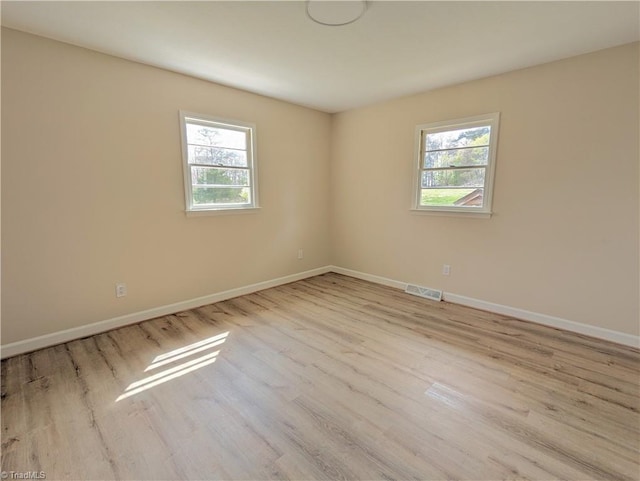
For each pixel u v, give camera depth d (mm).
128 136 2752
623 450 1542
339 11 1936
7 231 2266
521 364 2301
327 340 2674
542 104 2791
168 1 1841
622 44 2387
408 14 1969
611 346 2562
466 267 3455
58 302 2529
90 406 1836
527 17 2004
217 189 3482
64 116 2418
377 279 4375
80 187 2543
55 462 1466
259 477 1394
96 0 1823
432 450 1542
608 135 2516
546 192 2850
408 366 2277
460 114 3307
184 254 3252
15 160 2248
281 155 4051
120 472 1417
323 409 1827
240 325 2965
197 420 1736
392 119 3920
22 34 2199
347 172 4539
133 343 2588
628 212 2492
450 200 3523
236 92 3471
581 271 2744
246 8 1910
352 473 1415
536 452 1530
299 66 2826
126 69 2684
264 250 4027
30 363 2270
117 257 2799
